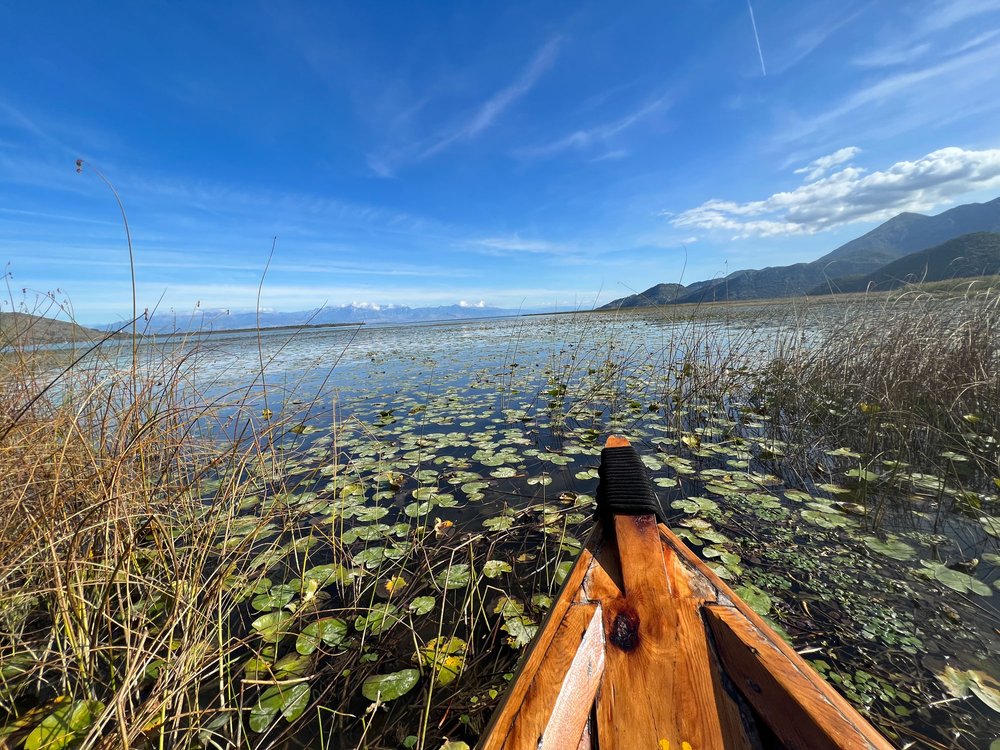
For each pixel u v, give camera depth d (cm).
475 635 201
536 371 1014
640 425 557
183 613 168
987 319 493
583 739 98
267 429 299
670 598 132
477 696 167
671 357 714
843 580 227
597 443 484
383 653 192
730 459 424
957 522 282
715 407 632
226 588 221
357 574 251
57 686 171
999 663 171
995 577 225
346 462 449
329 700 170
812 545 262
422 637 201
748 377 706
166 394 273
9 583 180
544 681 106
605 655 118
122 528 213
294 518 280
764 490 344
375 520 318
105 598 175
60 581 163
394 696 167
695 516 302
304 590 231
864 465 386
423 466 430
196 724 147
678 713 104
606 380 757
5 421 231
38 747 139
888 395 470
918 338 522
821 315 855
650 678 112
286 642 202
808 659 178
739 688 107
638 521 163
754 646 111
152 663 178
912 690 161
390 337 2853
